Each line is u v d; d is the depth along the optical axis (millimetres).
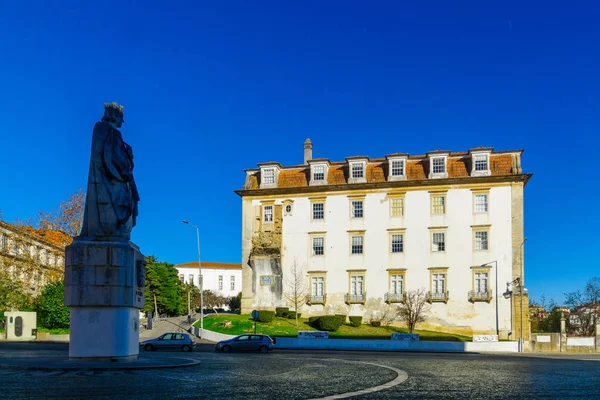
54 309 57281
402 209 62750
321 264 64062
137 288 20047
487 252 59969
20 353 26219
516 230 59594
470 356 39594
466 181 61250
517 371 23766
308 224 65000
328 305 63250
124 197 19953
